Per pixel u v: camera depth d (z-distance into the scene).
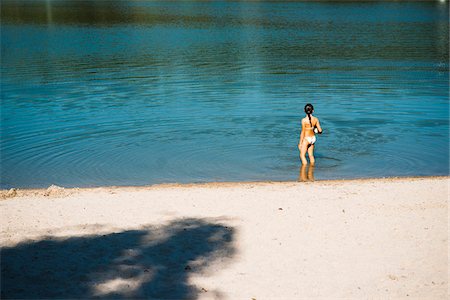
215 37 56.94
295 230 10.80
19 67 36.22
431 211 11.77
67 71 34.53
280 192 13.30
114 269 9.09
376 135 19.67
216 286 8.62
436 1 141.88
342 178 15.18
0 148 18.38
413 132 20.06
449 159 16.88
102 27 69.62
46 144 18.83
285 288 8.58
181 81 30.91
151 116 22.69
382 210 11.86
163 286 8.57
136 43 51.44
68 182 15.16
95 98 26.36
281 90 28.16
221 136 19.59
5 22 76.12
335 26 70.38
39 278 8.73
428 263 9.34
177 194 13.26
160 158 17.20
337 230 10.77
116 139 19.41
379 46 48.94
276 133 19.98
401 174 15.50
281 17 87.31
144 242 10.23
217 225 11.09
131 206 12.37
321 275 8.99
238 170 15.91
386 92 27.58
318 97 26.31
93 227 11.03
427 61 39.47
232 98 26.16
